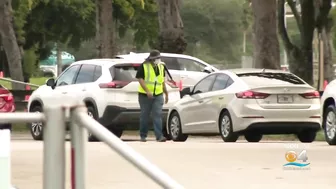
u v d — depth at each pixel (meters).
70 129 15.83
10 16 109.06
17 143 52.94
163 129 65.94
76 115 15.57
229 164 38.53
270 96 55.47
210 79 60.69
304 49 130.88
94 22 173.75
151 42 178.75
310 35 130.25
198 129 60.44
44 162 15.82
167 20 100.94
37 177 33.38
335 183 32.41
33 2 140.75
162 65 54.81
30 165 37.44
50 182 15.74
